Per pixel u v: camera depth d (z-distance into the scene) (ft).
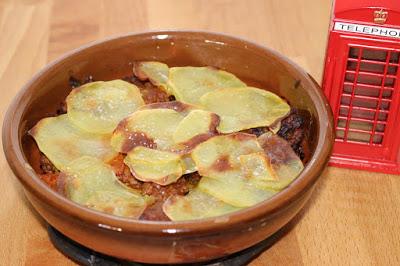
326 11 2.29
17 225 1.66
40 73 1.68
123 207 1.47
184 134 1.60
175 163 1.55
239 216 1.33
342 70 1.70
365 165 1.80
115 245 1.36
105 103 1.71
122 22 2.26
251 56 1.77
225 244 1.37
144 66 1.80
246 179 1.52
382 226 1.66
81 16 2.29
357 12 1.63
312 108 1.62
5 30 2.23
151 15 2.29
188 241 1.34
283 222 1.44
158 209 1.49
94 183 1.53
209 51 1.80
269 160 1.55
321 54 2.10
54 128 1.65
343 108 1.77
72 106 1.69
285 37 2.17
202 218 1.35
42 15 2.30
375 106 1.76
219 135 1.59
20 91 1.64
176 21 2.26
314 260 1.58
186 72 1.78
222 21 2.25
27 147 1.62
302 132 1.65
